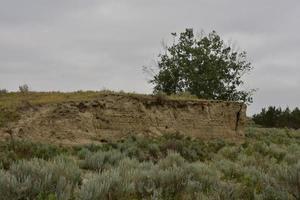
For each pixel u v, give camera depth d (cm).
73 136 2219
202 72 4950
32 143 1711
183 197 891
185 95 3334
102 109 2444
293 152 2216
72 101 2359
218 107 3047
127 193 867
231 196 897
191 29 5047
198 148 2103
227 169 1320
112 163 1442
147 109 2673
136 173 993
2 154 1399
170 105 2809
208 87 4822
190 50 4919
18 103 2230
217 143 2623
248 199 912
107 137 2375
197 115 2898
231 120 3102
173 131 2700
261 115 7194
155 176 962
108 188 834
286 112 7300
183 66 4853
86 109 2377
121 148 1980
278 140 3177
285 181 1016
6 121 2061
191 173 1027
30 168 881
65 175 926
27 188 786
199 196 884
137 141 2195
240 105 3181
